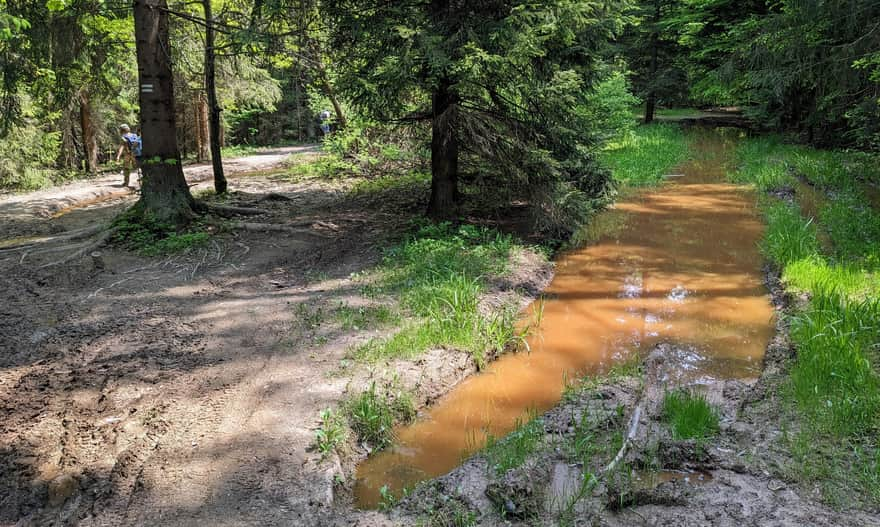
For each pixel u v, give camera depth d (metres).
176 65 14.22
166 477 3.75
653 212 12.49
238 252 8.66
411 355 5.55
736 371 5.61
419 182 13.89
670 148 20.73
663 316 7.06
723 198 13.74
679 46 28.81
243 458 3.95
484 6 8.58
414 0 8.79
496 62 7.83
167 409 4.54
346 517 3.51
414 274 7.50
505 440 4.39
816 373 4.84
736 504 3.50
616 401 4.99
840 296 6.31
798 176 15.13
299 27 9.85
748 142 21.92
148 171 9.42
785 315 6.70
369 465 4.29
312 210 11.45
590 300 7.60
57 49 10.40
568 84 8.65
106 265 8.07
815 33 13.42
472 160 10.40
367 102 9.06
